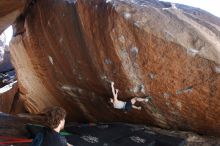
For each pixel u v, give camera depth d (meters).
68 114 8.28
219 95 4.89
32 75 8.60
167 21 4.89
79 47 6.02
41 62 7.68
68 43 6.24
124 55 5.26
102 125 6.45
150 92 5.59
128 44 5.11
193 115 5.54
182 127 6.10
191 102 5.28
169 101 5.53
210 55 4.63
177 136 5.96
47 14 6.71
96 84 6.45
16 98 10.78
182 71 4.95
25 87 9.50
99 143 5.43
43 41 7.11
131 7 5.00
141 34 4.91
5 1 7.05
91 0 5.38
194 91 5.06
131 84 5.66
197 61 4.74
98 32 5.36
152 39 4.87
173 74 5.05
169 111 5.79
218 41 4.84
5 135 5.80
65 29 6.15
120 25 5.01
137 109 6.25
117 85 5.91
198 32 4.79
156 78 5.26
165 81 5.22
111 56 5.43
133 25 4.91
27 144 5.41
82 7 5.48
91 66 6.09
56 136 3.73
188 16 5.21
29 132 5.87
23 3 7.39
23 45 8.13
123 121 7.03
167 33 4.78
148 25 4.86
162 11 5.04
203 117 5.45
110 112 6.97
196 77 4.89
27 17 7.74
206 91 4.96
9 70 16.09
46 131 3.77
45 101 8.88
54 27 6.48
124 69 5.46
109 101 6.52
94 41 5.53
